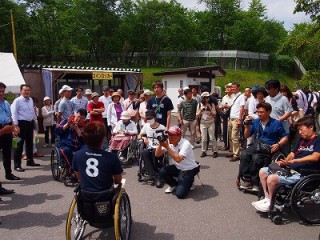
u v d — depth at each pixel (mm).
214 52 49938
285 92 7562
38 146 10383
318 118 11953
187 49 59969
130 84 17156
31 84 14453
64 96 8531
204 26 63812
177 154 5375
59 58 53531
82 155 3492
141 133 6715
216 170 7324
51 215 4762
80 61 58250
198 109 9758
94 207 3434
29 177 6797
